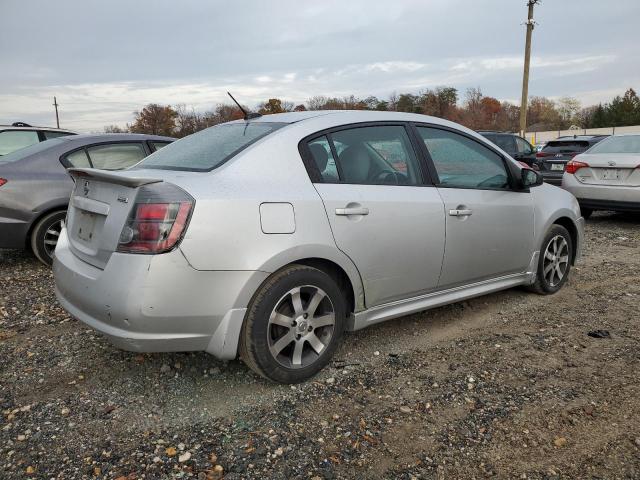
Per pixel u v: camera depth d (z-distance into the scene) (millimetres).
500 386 3146
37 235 5629
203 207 2715
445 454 2525
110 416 2820
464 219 3873
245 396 3029
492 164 4289
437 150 3918
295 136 3240
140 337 2686
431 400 2992
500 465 2447
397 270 3502
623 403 2939
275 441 2613
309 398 3012
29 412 2848
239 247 2793
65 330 3961
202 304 2738
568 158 11516
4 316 4250
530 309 4484
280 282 2951
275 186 3006
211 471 2389
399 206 3471
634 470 2400
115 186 2855
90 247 2980
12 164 5609
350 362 3463
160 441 2605
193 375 3266
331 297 3186
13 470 2385
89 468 2404
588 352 3607
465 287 4066
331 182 3256
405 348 3695
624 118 72375
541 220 4582
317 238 3061
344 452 2535
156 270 2625
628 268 5812
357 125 3543
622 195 8266
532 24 26500
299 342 3104
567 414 2842
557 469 2416
